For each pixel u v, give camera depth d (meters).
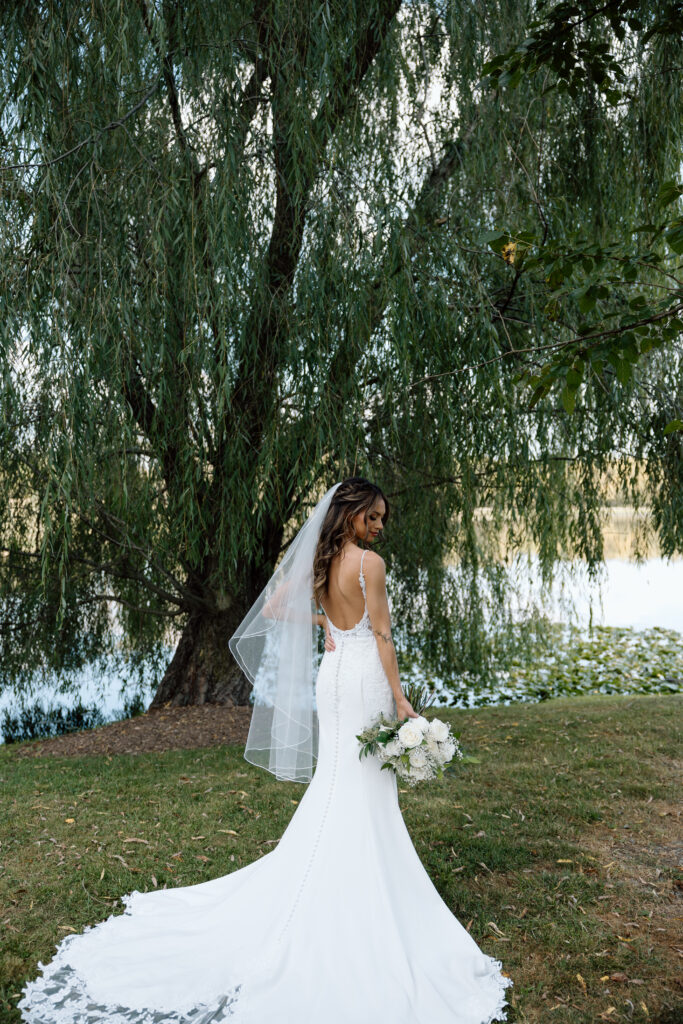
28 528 7.17
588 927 3.44
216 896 3.43
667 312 3.27
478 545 7.71
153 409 6.23
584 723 7.43
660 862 4.20
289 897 3.02
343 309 5.47
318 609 3.50
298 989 2.72
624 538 7.91
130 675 9.43
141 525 6.56
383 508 3.30
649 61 6.10
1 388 4.95
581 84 4.05
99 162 5.11
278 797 5.22
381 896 2.94
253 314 5.51
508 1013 2.80
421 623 8.34
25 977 2.95
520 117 5.93
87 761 6.28
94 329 5.02
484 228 5.66
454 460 6.14
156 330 5.25
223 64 4.88
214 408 5.44
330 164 5.27
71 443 4.93
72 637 8.60
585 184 6.63
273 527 7.46
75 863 4.04
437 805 5.06
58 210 4.86
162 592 7.77
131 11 4.90
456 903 3.65
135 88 5.05
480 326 5.65
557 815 4.91
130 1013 2.67
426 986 2.77
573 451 6.99
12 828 4.59
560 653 12.46
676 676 11.09
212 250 4.94
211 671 8.11
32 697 8.66
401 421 6.11
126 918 3.32
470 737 6.99
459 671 8.56
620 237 6.37
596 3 3.82
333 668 3.18
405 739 2.87
